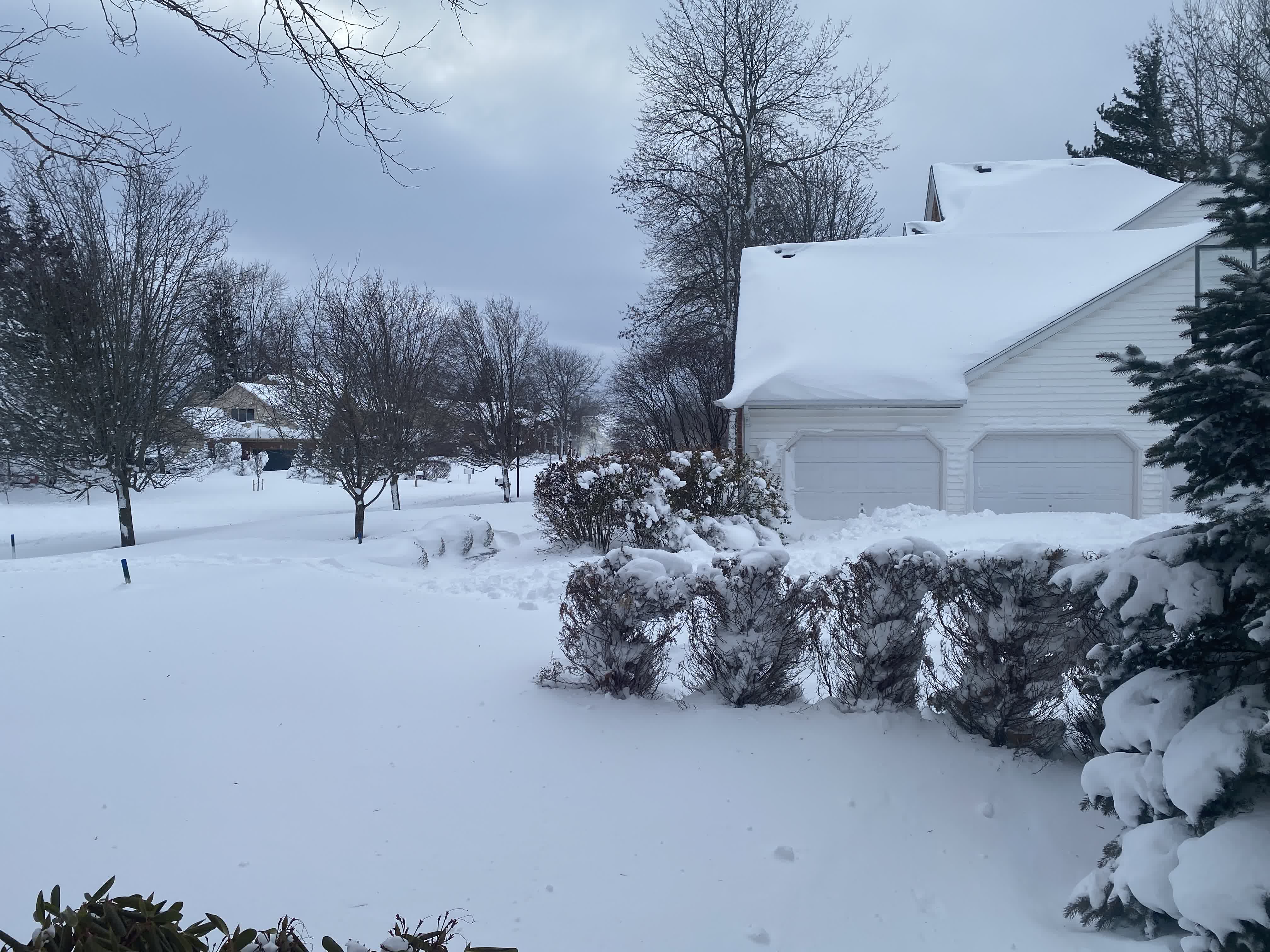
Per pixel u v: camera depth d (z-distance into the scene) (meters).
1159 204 21.91
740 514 15.22
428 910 3.53
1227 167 4.03
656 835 4.20
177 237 19.77
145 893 3.64
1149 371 4.09
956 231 24.56
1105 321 17.38
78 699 6.27
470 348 35.62
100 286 18.66
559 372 57.75
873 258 22.41
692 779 4.77
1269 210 3.94
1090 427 17.45
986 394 17.80
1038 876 3.99
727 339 28.92
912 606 5.60
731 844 4.13
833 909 3.65
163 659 7.23
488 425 34.62
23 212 17.81
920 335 19.11
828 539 16.25
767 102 28.72
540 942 3.33
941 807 4.50
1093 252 20.89
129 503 19.92
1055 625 5.01
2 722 5.82
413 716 5.79
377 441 17.94
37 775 4.91
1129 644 4.12
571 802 4.53
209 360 24.02
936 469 17.91
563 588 10.64
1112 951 3.37
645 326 30.09
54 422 19.22
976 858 4.08
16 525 27.77
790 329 20.00
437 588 11.02
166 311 20.00
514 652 7.48
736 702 5.79
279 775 4.88
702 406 32.44
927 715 5.66
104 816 4.40
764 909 3.62
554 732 5.43
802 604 5.80
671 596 5.91
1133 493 17.36
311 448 18.91
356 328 18.52
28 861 3.95
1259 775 3.22
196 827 4.27
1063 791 4.70
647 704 5.88
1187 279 17.02
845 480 18.14
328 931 3.35
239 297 49.34
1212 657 3.78
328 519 22.73
